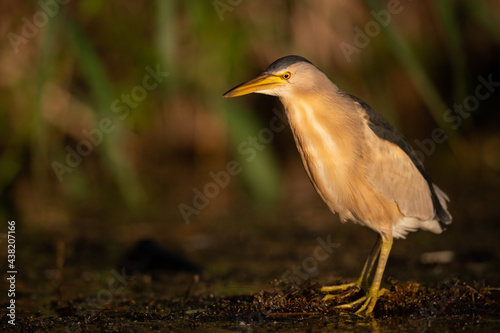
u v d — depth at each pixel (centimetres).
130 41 1412
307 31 1392
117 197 1455
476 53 1697
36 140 1360
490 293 703
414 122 1697
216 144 1592
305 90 732
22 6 1322
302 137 741
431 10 1543
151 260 965
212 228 1209
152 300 766
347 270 918
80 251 1058
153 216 1298
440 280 822
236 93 737
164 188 1500
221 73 1399
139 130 1521
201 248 1077
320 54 1397
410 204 746
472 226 1166
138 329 639
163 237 1147
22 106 1371
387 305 685
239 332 618
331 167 727
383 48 1495
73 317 692
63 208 1356
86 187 1480
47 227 1204
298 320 656
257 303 694
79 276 914
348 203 734
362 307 681
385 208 733
